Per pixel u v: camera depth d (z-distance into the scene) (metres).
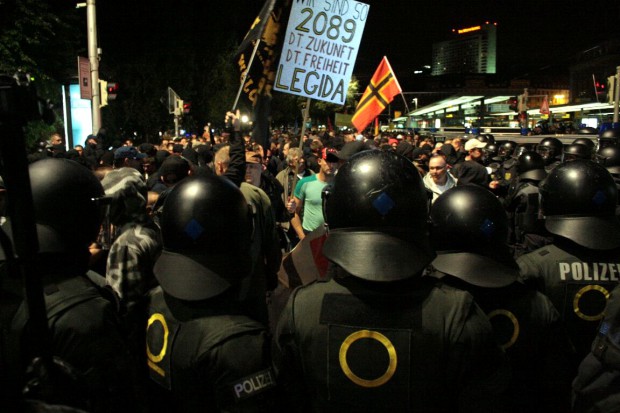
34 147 16.95
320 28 5.23
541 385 2.39
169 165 4.91
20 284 1.66
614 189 2.93
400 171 1.87
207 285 2.02
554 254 2.93
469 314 1.76
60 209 2.01
